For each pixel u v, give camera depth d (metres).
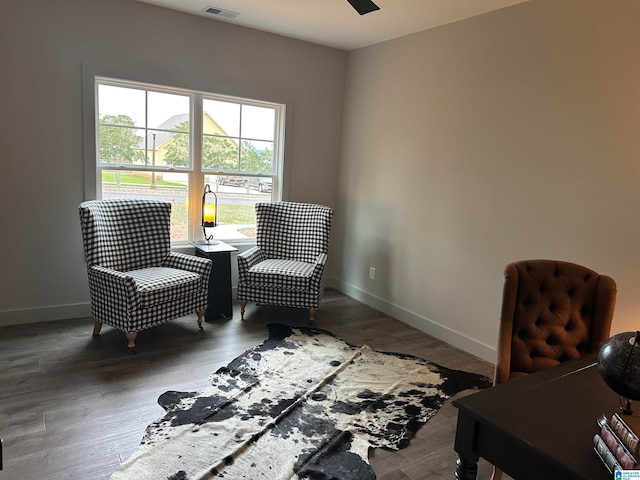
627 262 2.47
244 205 4.38
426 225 3.73
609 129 2.51
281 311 4.07
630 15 2.39
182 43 3.70
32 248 3.39
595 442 1.12
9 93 3.16
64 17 3.25
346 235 4.71
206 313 3.74
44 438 2.10
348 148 4.61
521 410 1.29
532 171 2.92
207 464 1.96
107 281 3.05
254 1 3.29
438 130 3.58
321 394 2.62
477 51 3.23
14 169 3.25
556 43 2.74
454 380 2.89
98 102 3.55
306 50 4.32
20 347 3.03
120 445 2.07
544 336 2.09
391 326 3.86
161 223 3.63
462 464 1.34
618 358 1.15
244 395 2.56
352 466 2.02
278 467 1.97
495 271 3.20
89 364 2.85
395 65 3.96
